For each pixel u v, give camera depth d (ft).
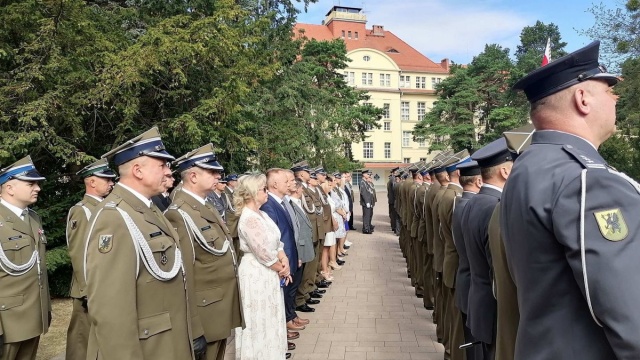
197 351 10.37
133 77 23.89
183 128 27.78
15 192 13.41
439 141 97.40
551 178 4.44
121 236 8.00
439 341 17.20
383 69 174.09
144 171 8.92
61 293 24.38
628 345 3.67
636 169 27.50
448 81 99.19
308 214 23.61
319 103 59.67
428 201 19.39
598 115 4.93
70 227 13.78
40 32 22.16
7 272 12.51
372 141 173.27
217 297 11.58
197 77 30.09
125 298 7.74
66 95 23.16
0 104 21.47
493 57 106.42
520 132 9.23
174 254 8.96
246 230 13.17
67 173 26.13
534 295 4.55
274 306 13.30
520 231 4.63
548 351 4.40
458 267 12.89
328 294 24.93
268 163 45.16
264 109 47.96
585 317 4.25
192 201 11.81
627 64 44.78
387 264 33.19
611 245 3.90
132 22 31.71
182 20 27.30
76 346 13.97
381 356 16.02
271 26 48.85
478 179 11.76
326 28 188.96
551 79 5.04
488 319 9.25
